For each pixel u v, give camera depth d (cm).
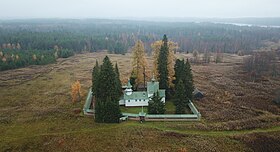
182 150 5022
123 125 5841
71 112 6900
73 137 5369
